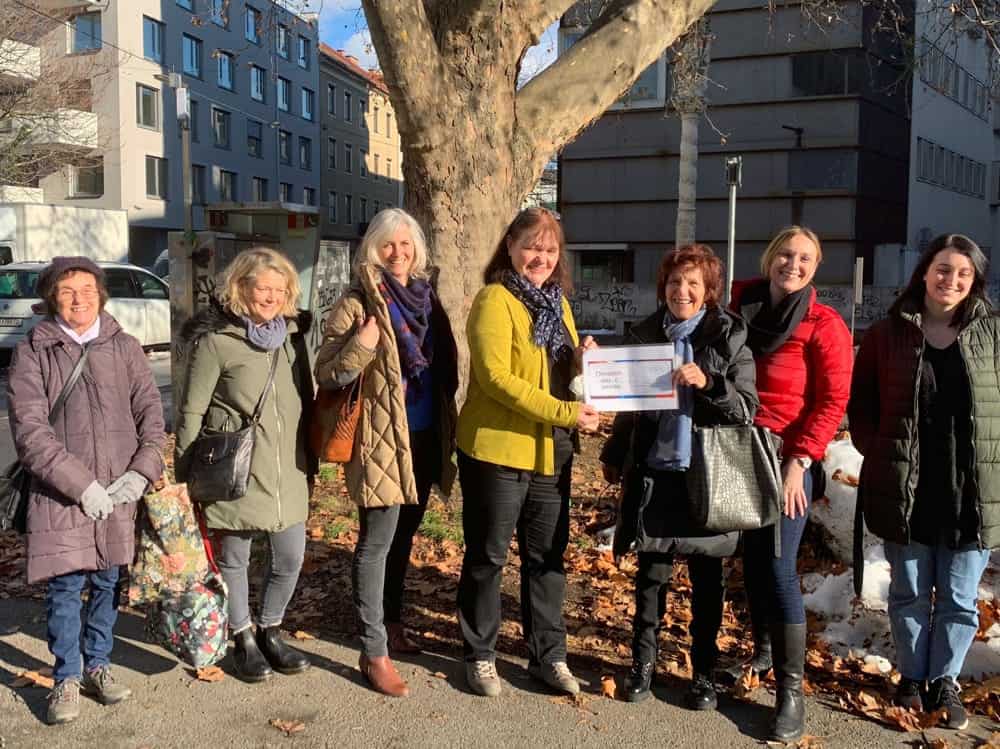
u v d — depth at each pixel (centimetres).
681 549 367
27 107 2545
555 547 396
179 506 383
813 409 364
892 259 3123
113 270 1812
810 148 3061
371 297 377
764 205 3139
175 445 384
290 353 399
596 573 540
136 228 3816
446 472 410
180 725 366
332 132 5609
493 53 660
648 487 367
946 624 372
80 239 2539
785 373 365
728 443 353
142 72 3784
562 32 2700
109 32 3647
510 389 362
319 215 940
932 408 366
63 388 364
